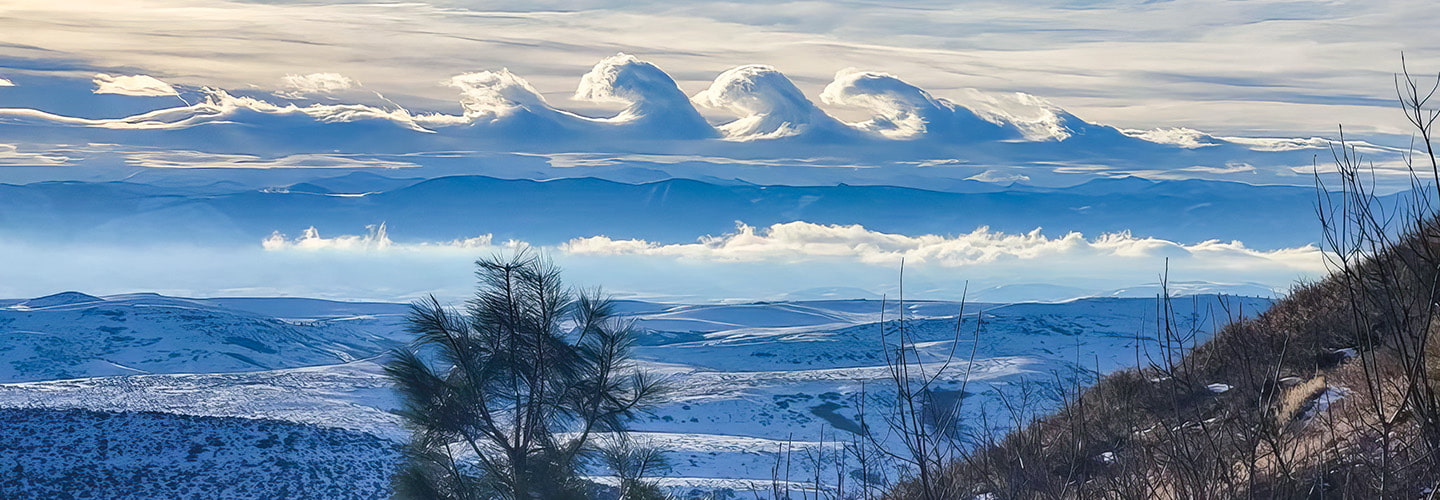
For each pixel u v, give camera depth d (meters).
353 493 105.88
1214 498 8.22
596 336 26.16
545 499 25.27
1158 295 9.98
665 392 26.84
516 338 25.39
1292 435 11.52
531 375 25.61
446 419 24.84
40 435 110.31
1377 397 10.34
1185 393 10.56
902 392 9.02
